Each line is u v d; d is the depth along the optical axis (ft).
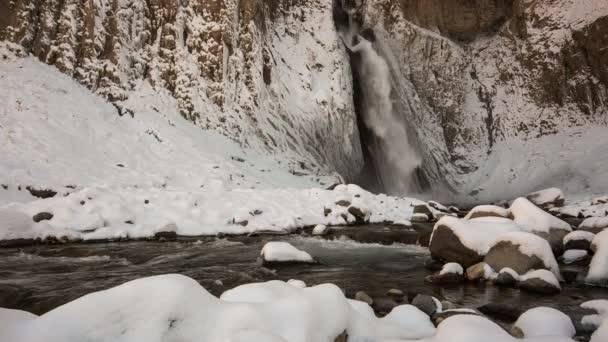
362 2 100.68
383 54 96.48
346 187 49.96
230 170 51.90
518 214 26.91
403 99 94.94
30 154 39.04
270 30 76.13
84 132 46.11
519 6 101.76
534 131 97.19
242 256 26.76
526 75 101.14
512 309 15.96
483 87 106.22
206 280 20.53
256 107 65.87
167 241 30.63
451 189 93.30
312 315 10.00
